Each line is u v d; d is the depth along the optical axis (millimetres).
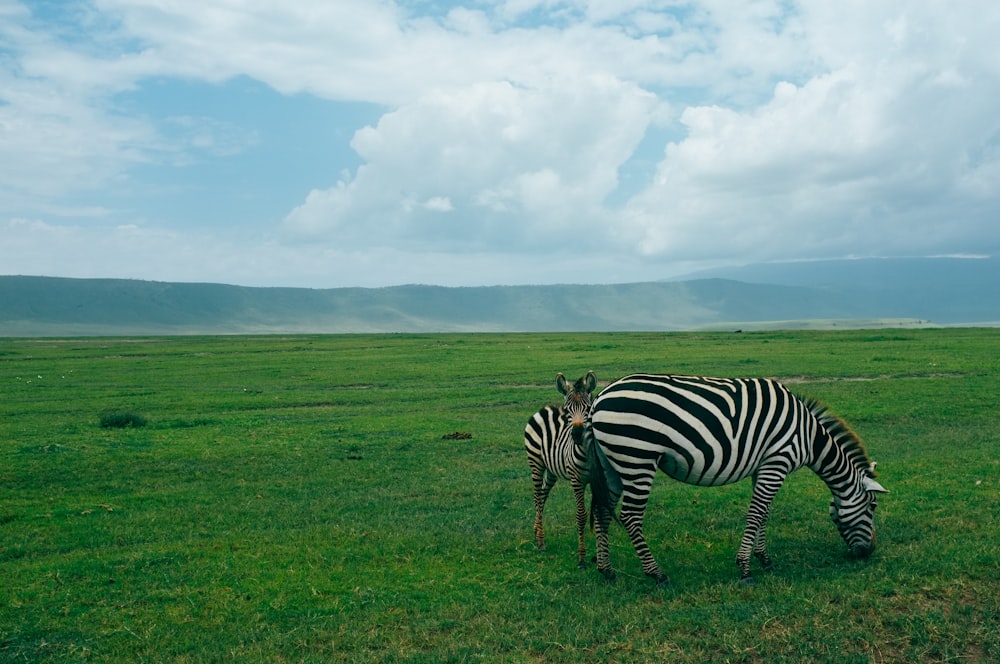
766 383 8773
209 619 7770
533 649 6910
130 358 48281
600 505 8602
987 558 8523
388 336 87562
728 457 8320
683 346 46469
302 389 31391
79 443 18438
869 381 27406
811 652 6672
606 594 8180
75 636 7398
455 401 26062
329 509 12469
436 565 9344
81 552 10305
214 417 23297
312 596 8289
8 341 85875
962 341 44562
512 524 11211
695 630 7141
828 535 10258
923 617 7117
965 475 13094
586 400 8711
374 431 19969
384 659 6727
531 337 72688
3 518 12062
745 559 8516
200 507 12688
